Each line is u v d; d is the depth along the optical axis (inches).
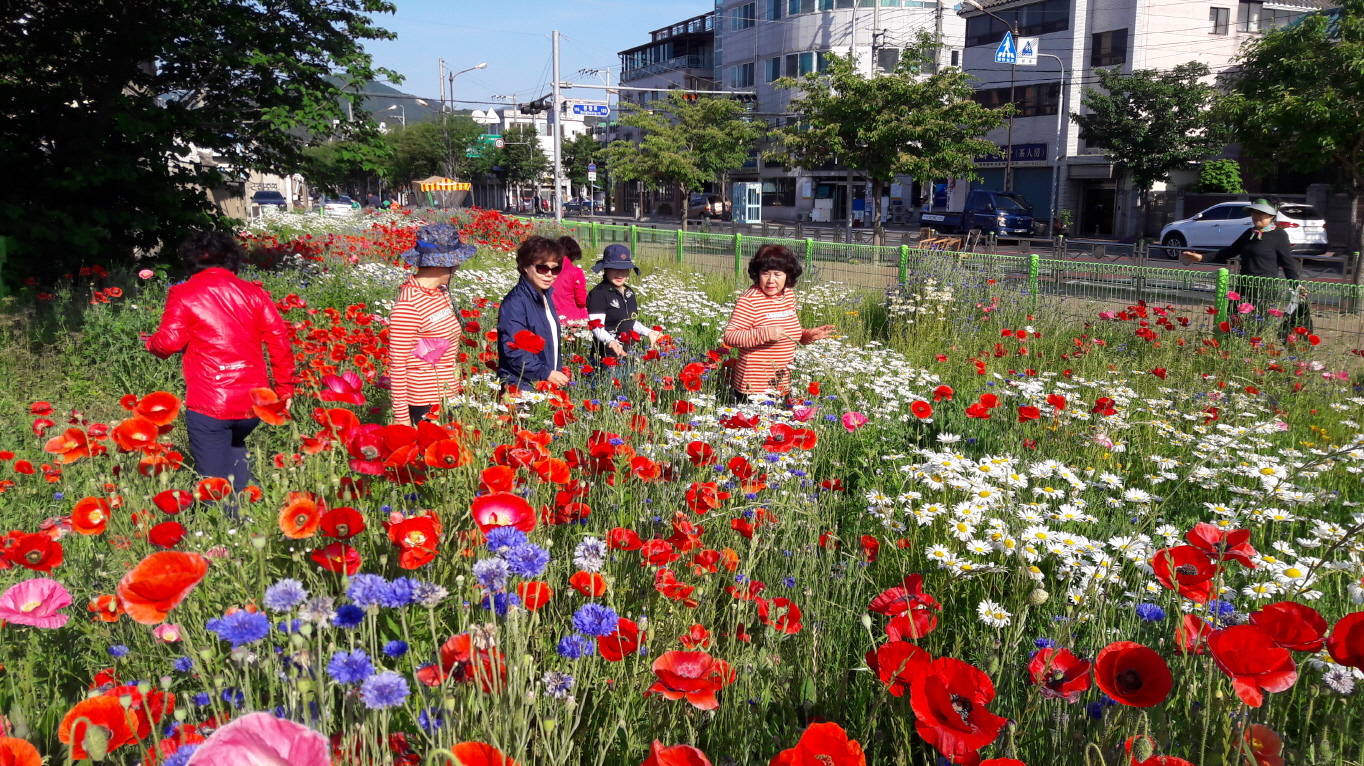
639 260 703.7
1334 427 237.1
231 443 162.1
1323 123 714.2
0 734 58.0
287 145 516.7
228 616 57.1
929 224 1498.5
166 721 68.2
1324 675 68.6
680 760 53.3
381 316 362.6
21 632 83.7
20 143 453.1
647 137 1541.6
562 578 100.3
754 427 146.9
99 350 288.8
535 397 150.5
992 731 53.7
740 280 561.0
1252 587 105.3
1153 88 1325.0
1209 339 315.9
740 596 97.2
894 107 1027.9
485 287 434.6
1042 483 153.7
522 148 3164.4
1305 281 325.4
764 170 2315.5
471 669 65.6
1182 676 77.4
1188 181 1455.5
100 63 466.6
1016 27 1642.5
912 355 341.7
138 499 103.9
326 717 57.4
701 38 2822.3
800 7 2126.0
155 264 477.4
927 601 78.2
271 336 161.2
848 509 156.4
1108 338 345.7
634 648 74.6
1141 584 110.8
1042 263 408.8
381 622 85.4
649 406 167.2
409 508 97.7
